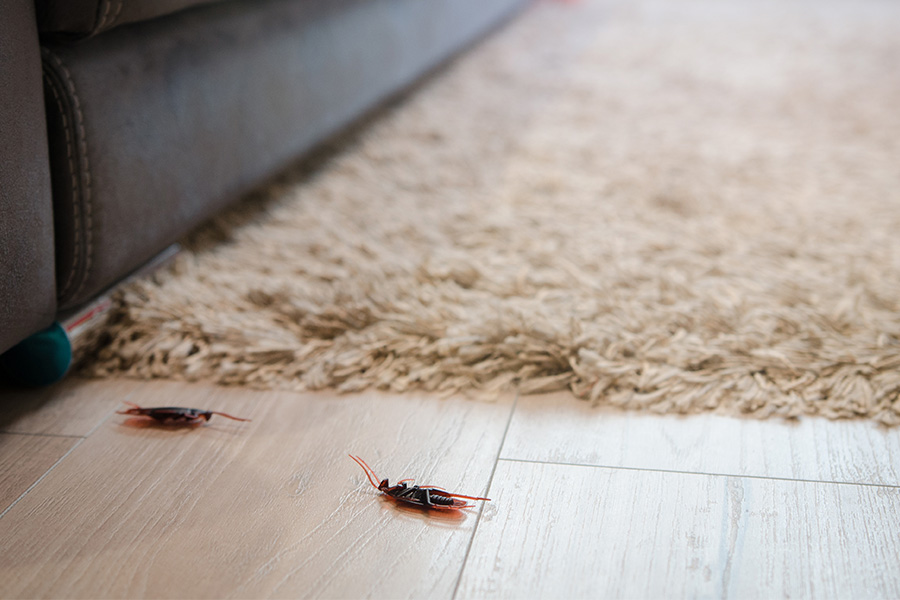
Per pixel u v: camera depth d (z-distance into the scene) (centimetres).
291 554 41
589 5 159
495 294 54
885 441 45
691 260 57
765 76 101
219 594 39
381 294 54
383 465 44
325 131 69
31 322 46
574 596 39
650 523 42
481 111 89
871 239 60
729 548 41
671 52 116
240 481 44
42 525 42
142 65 50
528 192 67
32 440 46
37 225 45
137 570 40
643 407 47
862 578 39
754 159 73
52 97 46
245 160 59
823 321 51
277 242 61
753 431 46
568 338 49
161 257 57
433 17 92
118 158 49
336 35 68
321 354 51
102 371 50
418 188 69
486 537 41
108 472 44
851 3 156
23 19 44
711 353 49
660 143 77
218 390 49
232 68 57
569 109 89
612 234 61
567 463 44
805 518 42
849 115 84
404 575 40
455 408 47
